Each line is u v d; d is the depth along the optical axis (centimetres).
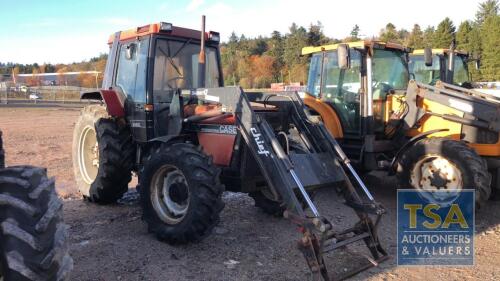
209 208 424
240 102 442
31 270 215
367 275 390
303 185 409
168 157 449
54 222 234
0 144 321
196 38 580
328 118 737
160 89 555
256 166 483
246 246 452
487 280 384
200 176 425
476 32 5056
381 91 716
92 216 548
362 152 689
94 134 623
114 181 577
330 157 457
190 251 436
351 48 696
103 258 413
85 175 627
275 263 409
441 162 570
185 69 576
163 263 405
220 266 401
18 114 2234
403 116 664
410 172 595
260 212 573
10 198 228
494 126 579
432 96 633
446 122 619
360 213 426
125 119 587
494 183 605
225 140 484
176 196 458
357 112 716
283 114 490
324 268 364
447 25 5281
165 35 553
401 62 759
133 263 403
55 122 1823
